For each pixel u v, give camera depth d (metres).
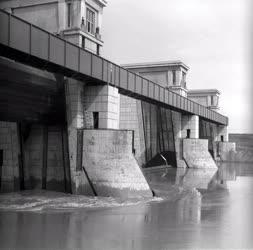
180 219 29.41
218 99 117.88
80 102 42.78
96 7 55.75
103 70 43.06
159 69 92.62
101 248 20.77
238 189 50.50
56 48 36.25
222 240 23.02
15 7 55.62
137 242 22.11
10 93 38.56
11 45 31.28
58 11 52.44
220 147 113.88
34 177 44.09
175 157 82.31
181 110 75.44
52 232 24.09
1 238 22.42
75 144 41.75
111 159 40.81
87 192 40.69
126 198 39.38
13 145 41.75
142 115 77.19
